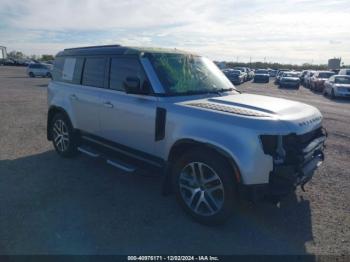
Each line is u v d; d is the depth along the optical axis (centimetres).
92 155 488
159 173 402
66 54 566
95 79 486
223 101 381
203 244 318
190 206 361
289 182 317
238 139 311
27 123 859
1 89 1825
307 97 1942
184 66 439
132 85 385
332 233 341
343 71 2452
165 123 372
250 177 308
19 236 322
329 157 602
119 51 447
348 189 453
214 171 331
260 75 3738
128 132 425
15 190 428
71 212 372
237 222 360
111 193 426
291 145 318
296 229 348
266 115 327
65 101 541
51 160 554
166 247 312
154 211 380
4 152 595
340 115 1152
